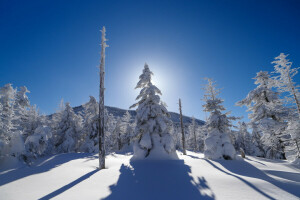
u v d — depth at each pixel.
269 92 21.44
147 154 16.78
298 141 16.00
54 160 17.05
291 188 7.27
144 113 18.06
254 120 21.41
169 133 18.39
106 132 36.62
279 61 16.88
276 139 18.44
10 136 15.28
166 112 18.73
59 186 7.81
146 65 21.17
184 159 17.62
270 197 6.23
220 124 20.50
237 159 18.44
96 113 35.28
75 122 36.34
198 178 9.27
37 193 6.77
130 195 6.74
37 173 10.30
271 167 14.24
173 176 9.77
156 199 6.34
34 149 17.84
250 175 11.00
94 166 13.67
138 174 10.24
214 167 13.17
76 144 36.22
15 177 9.27
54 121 38.53
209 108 21.50
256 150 31.72
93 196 6.53
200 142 50.22
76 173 10.60
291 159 17.09
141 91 19.31
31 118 26.45
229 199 6.12
